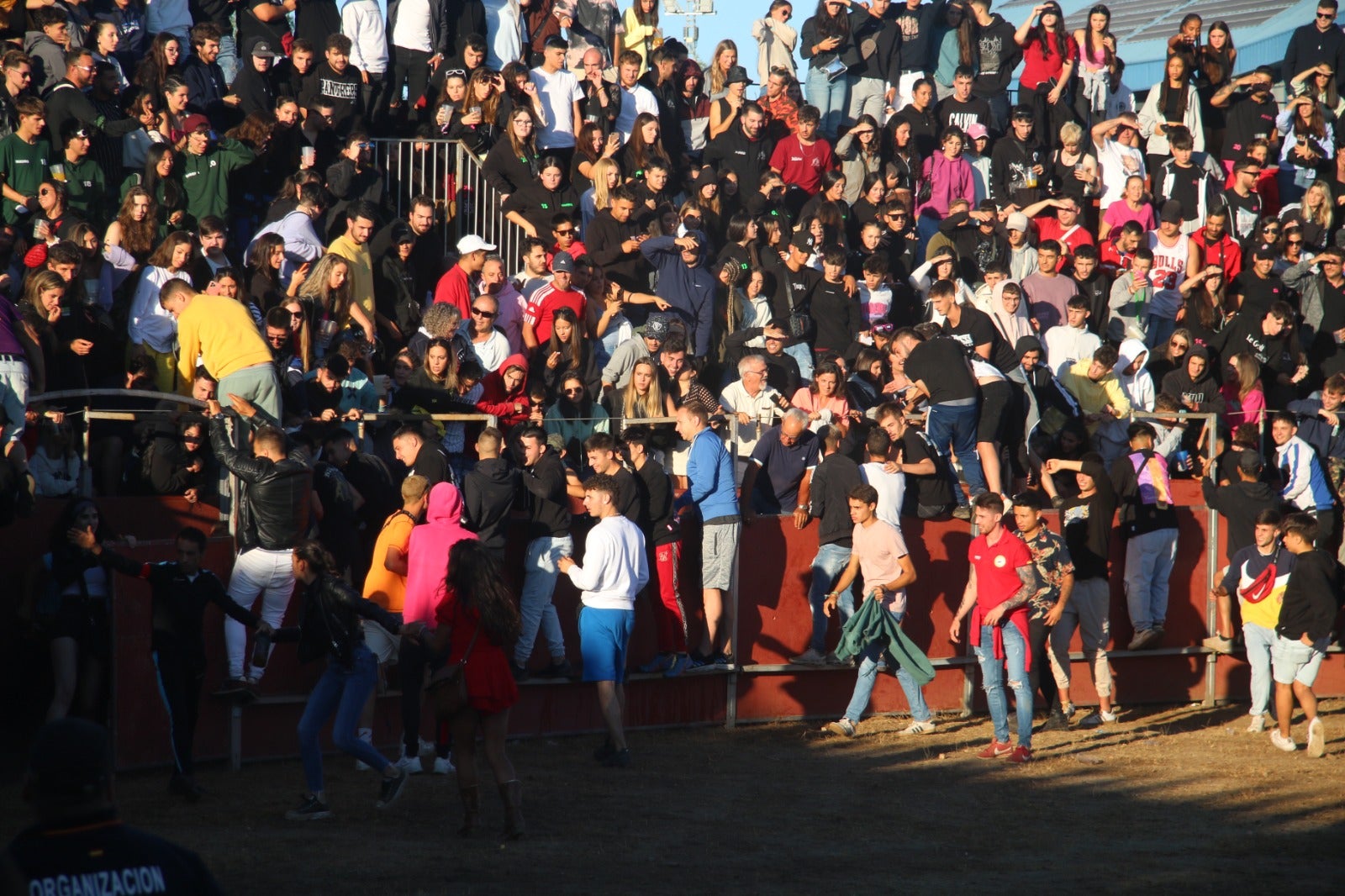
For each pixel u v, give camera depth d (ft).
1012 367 77.00
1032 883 43.04
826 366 74.33
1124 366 84.84
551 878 42.34
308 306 65.00
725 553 66.59
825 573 68.59
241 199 75.46
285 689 58.75
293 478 55.26
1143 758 63.26
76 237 63.93
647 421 67.26
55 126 69.77
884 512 68.49
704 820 50.26
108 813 20.38
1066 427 75.51
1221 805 54.24
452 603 46.32
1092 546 70.69
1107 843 48.29
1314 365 94.22
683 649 66.39
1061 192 100.53
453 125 87.81
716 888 41.73
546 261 78.48
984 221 91.91
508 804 46.62
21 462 53.06
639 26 104.53
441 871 42.75
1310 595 64.34
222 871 42.11
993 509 61.46
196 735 55.83
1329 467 79.46
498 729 46.57
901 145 99.09
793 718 70.74
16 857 19.65
